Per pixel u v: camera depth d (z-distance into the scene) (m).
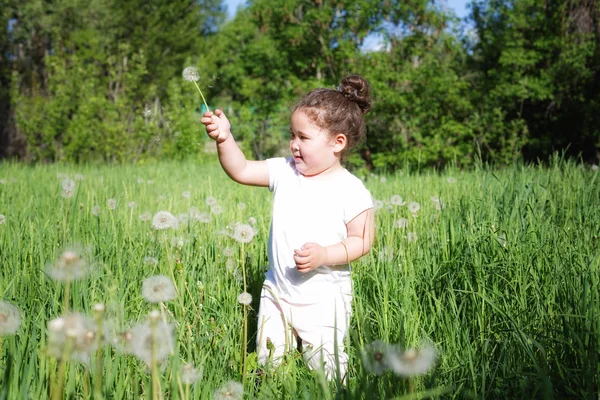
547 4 20.80
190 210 3.71
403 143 18.28
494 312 2.50
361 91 2.60
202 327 2.38
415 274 2.92
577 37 19.95
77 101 19.53
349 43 18.42
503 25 21.38
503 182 4.68
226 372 2.14
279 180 2.62
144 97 22.34
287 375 2.08
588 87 20.34
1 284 2.51
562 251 2.96
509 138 19.42
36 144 20.55
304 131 2.49
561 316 2.32
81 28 30.78
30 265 2.88
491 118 19.14
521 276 2.73
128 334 1.42
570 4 20.28
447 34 19.66
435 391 1.35
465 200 4.28
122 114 19.42
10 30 30.00
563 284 2.55
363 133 2.66
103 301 2.34
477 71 23.84
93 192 5.02
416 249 3.32
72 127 18.88
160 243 3.19
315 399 1.85
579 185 4.91
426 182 6.65
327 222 2.50
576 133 20.84
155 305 2.51
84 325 1.28
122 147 18.44
